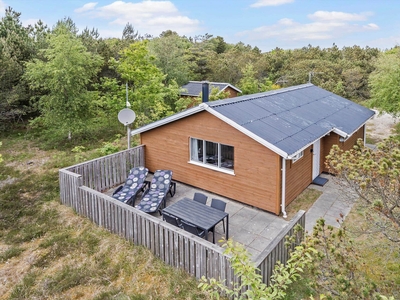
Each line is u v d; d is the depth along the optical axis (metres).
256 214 9.03
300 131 9.70
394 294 4.46
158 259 6.88
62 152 15.43
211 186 10.39
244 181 9.45
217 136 9.84
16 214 9.19
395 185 3.95
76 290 6.07
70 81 15.81
